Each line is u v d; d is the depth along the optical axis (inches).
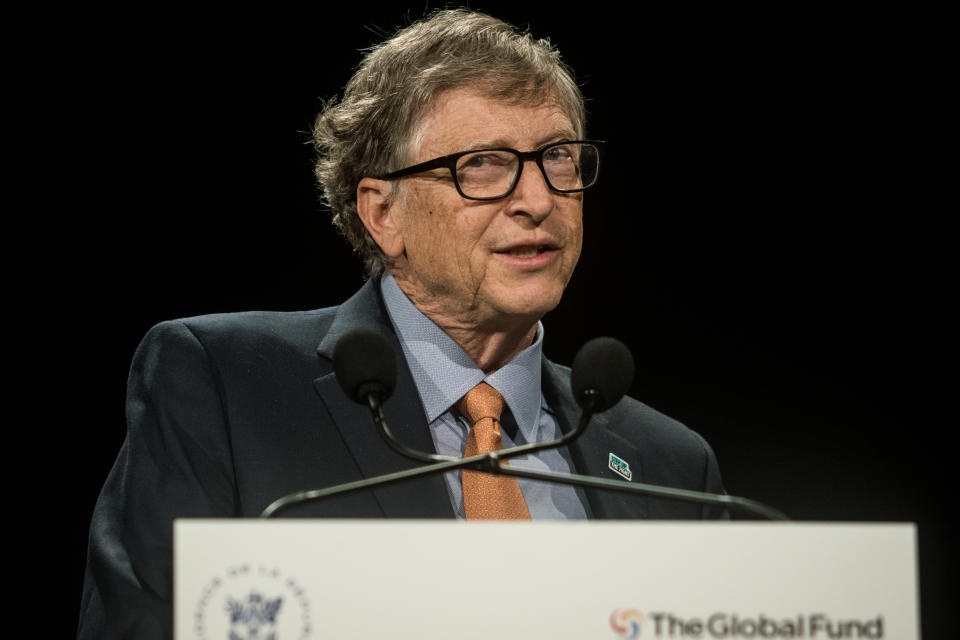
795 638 167.9
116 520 266.2
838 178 604.4
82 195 543.8
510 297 281.6
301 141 551.5
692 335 596.1
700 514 315.6
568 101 303.1
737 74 605.6
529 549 167.9
